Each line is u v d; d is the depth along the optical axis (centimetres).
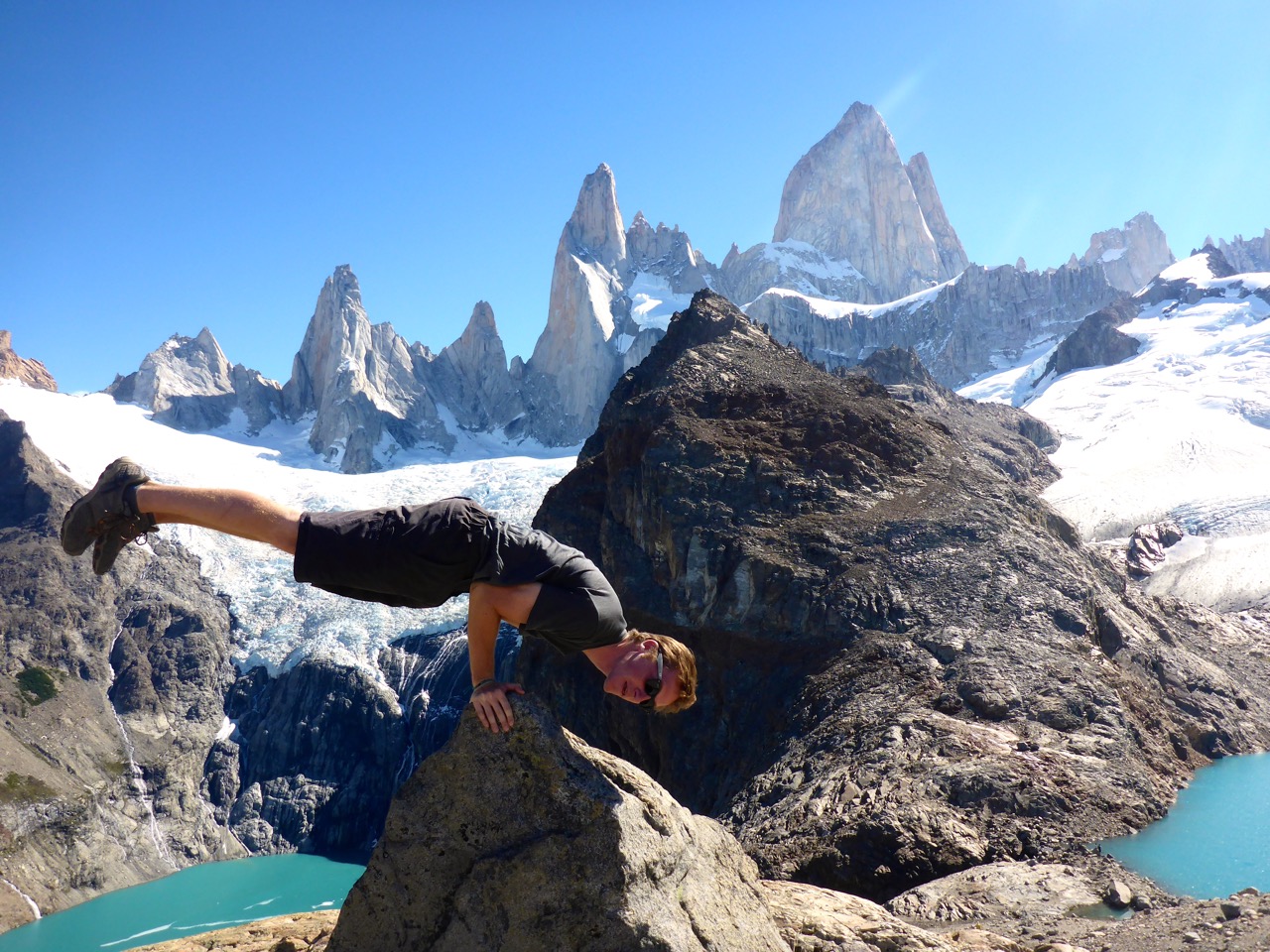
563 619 590
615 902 575
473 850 605
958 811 2875
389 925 612
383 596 614
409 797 622
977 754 3241
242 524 599
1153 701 4109
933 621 4394
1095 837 2717
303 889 9356
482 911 593
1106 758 3284
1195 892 2103
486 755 612
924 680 3969
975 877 2180
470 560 590
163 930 8306
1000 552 4819
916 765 3228
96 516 609
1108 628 4594
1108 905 1953
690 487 5412
